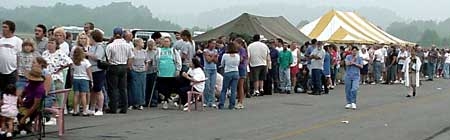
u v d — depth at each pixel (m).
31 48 12.09
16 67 12.05
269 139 11.38
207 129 12.50
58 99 12.62
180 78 16.17
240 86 16.91
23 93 10.79
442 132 12.87
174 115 14.77
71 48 14.88
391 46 31.95
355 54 17.42
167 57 16.23
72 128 12.13
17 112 10.63
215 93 17.61
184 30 17.11
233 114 15.30
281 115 15.34
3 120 10.52
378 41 34.62
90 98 14.41
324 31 35.16
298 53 23.28
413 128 13.36
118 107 15.20
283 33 27.83
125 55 14.78
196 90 16.03
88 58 14.17
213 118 14.34
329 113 16.05
